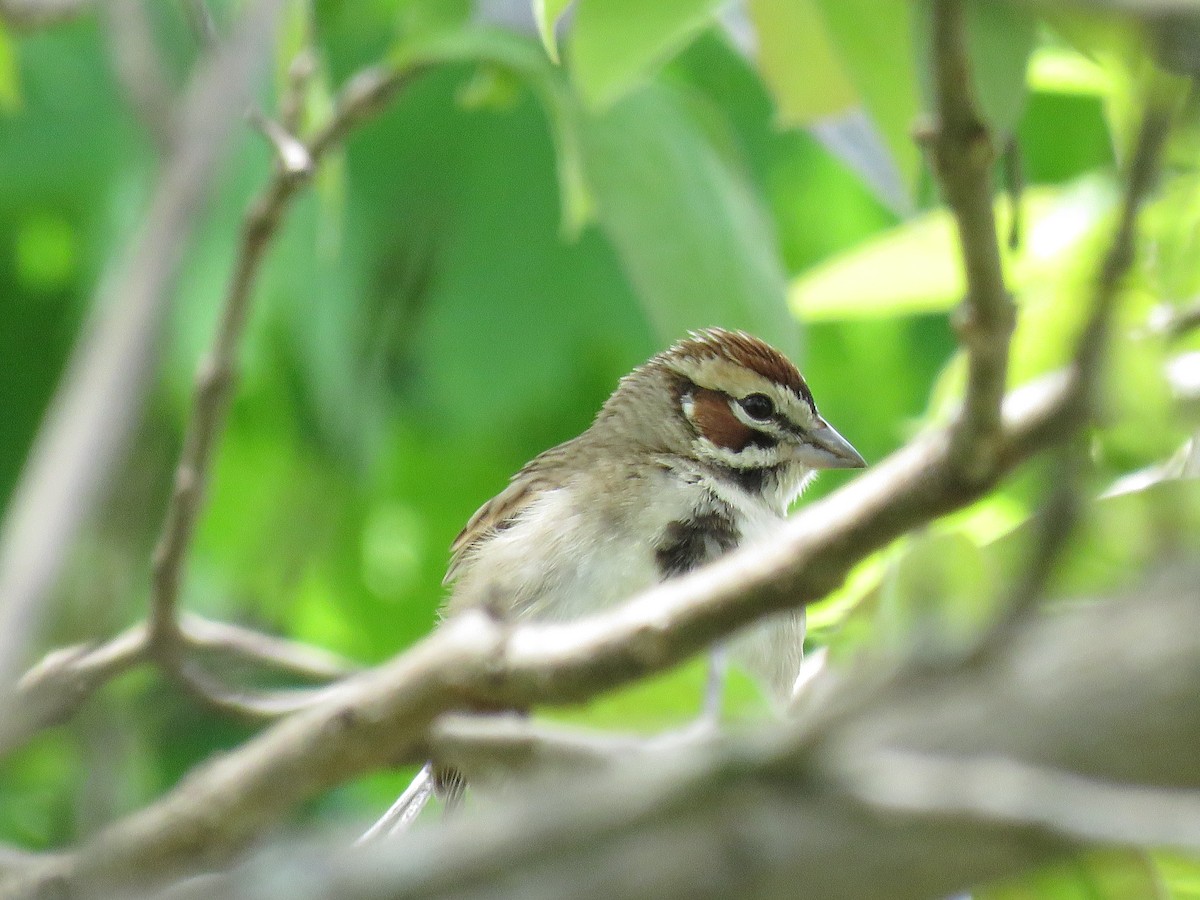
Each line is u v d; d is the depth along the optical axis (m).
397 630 15.24
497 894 3.71
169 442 12.98
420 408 14.37
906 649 4.17
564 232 13.48
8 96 9.93
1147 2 4.14
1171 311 7.02
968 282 5.09
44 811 13.40
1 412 13.95
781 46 7.74
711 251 9.91
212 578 14.69
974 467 5.25
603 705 6.05
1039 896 5.98
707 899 3.67
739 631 5.64
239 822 5.70
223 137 4.50
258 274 8.99
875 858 3.71
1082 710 3.71
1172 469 6.71
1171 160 5.57
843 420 15.15
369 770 5.91
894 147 6.70
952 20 4.96
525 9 10.23
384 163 13.81
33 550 4.01
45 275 14.05
